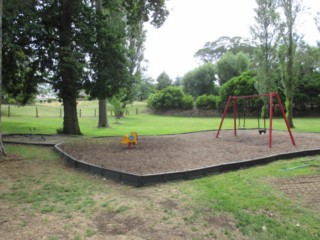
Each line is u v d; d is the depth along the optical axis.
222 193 4.66
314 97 30.23
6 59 12.20
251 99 31.27
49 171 6.27
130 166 6.21
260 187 5.02
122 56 13.20
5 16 9.88
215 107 36.81
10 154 8.03
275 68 22.45
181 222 3.57
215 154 7.75
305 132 13.72
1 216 3.72
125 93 23.75
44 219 3.64
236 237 3.19
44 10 12.29
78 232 3.28
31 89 13.78
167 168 6.03
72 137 12.48
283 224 3.52
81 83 13.10
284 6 19.58
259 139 11.07
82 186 5.11
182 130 16.28
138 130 16.50
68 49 11.65
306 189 4.94
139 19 15.62
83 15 12.93
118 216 3.75
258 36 22.28
